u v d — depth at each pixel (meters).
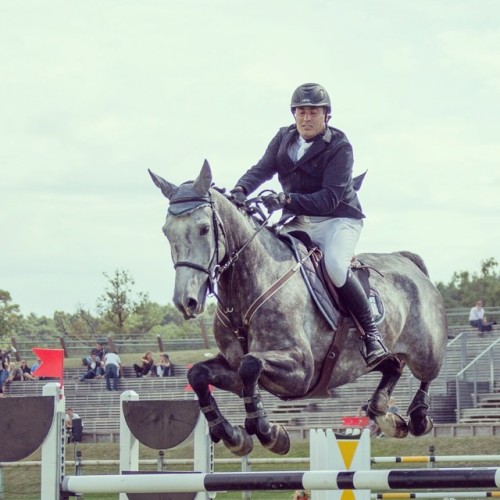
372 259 12.77
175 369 52.97
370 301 11.88
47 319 115.06
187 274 10.05
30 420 11.91
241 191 11.21
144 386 50.03
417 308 12.71
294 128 11.80
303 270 11.08
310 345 11.02
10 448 11.92
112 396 49.22
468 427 36.06
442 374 42.50
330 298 11.30
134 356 59.88
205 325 60.50
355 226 11.70
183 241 10.12
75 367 56.50
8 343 63.94
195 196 10.27
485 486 8.40
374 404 12.84
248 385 10.09
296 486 9.11
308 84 11.59
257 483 9.23
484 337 47.34
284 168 11.73
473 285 103.56
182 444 15.55
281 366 10.34
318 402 42.50
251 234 10.80
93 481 10.18
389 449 34.91
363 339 11.47
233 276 10.72
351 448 12.61
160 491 9.67
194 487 9.49
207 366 10.77
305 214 11.42
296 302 10.85
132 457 15.73
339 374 11.51
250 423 10.15
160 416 15.59
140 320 84.19
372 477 8.80
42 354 35.34
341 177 11.37
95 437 43.31
